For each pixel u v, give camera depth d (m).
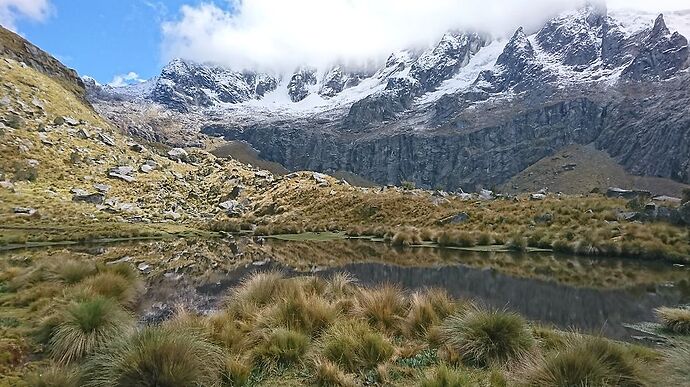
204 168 121.25
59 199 70.31
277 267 26.84
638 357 8.98
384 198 63.69
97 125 117.38
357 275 22.72
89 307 10.16
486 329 9.72
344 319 11.42
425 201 59.84
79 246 41.78
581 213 37.44
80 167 87.56
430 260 28.22
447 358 9.39
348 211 63.75
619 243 27.45
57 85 129.88
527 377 7.87
